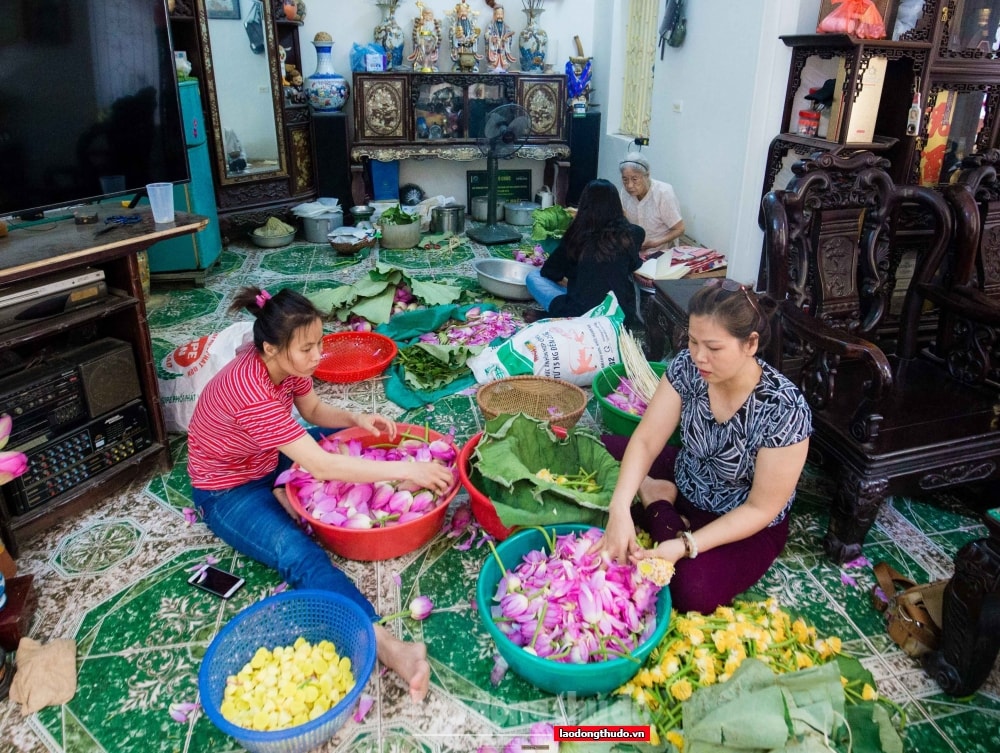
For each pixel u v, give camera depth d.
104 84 2.26
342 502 1.96
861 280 2.51
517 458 1.92
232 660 1.53
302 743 1.36
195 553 2.03
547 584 1.60
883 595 1.83
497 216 6.01
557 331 2.87
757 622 1.65
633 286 3.40
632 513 1.95
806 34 3.02
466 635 1.75
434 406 2.81
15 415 1.92
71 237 2.12
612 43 5.55
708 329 1.47
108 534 2.10
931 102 2.91
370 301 3.55
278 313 1.66
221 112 4.68
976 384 2.36
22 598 1.70
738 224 3.57
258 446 1.86
